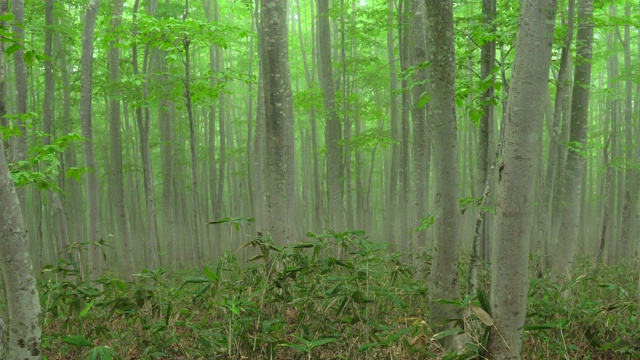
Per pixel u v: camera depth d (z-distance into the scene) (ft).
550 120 39.81
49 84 36.52
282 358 14.98
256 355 13.80
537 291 19.06
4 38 12.48
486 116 20.42
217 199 59.62
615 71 62.95
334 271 15.70
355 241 16.14
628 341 15.38
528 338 15.69
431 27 13.98
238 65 67.62
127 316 15.39
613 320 16.25
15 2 25.71
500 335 10.41
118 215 37.29
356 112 47.78
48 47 36.83
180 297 18.39
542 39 9.86
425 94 16.66
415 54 31.78
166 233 53.47
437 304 14.25
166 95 31.45
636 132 60.18
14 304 10.33
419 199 33.22
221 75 27.55
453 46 13.91
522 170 10.05
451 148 13.96
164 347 14.25
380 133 46.91
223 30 25.18
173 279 26.63
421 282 20.71
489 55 21.39
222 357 13.92
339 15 43.70
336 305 15.48
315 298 15.01
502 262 10.32
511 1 26.48
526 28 9.96
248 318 13.70
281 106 23.67
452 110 13.94
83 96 28.53
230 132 77.46
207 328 15.29
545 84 10.01
